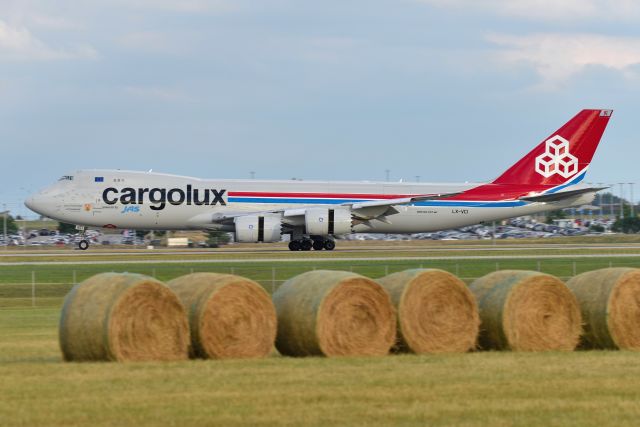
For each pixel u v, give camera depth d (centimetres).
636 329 8106
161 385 6278
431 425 5256
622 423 5306
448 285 7912
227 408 5616
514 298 7956
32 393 6025
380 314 7712
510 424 5281
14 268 18862
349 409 5597
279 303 7769
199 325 7362
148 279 7288
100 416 5431
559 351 8000
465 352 7950
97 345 7150
